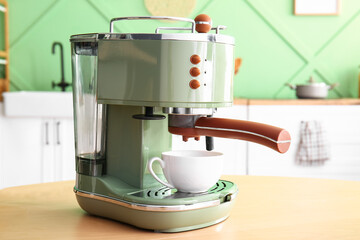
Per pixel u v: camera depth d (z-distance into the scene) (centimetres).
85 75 86
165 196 78
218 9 322
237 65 319
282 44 329
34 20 312
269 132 74
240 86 330
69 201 96
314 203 92
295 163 284
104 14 314
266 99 302
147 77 77
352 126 285
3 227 76
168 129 86
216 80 79
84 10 314
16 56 313
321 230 74
